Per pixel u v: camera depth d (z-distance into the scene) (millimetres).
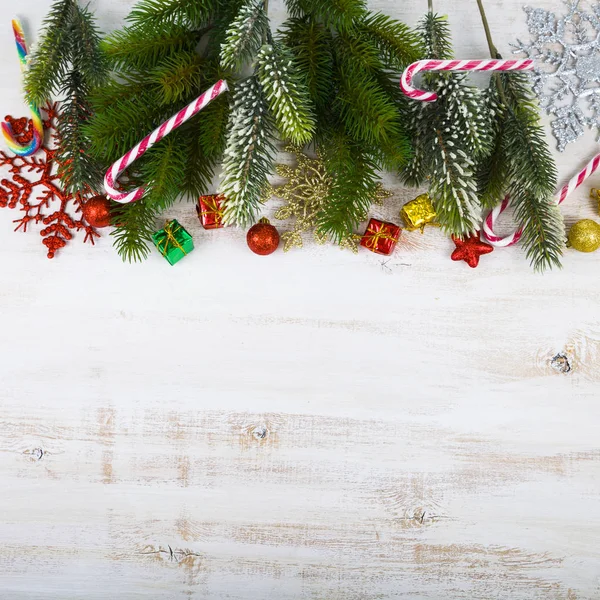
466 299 869
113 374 872
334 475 871
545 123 860
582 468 863
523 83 801
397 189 863
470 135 754
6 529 870
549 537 863
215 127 770
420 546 868
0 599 871
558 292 865
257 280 869
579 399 865
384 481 869
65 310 871
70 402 872
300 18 794
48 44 771
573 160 863
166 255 835
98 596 870
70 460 870
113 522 870
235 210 743
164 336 871
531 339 866
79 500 870
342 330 869
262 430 870
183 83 750
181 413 871
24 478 871
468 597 867
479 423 867
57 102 854
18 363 871
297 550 870
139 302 870
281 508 870
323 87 769
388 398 870
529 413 866
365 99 746
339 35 775
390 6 856
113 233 804
